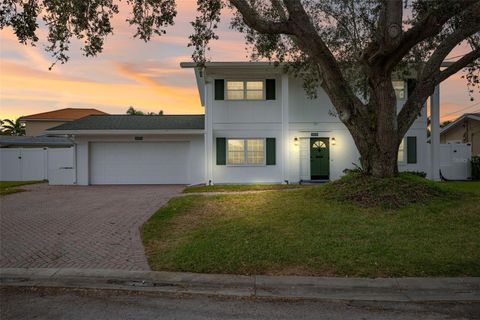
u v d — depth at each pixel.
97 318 4.27
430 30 8.52
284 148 17.31
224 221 8.61
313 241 6.86
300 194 11.44
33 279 5.63
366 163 11.00
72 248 7.08
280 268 5.76
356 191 10.11
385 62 9.62
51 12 9.67
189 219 9.05
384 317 4.27
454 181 18.20
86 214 10.28
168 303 4.73
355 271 5.56
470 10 9.15
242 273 5.62
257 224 8.15
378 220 8.22
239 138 18.00
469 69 12.02
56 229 8.60
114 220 9.44
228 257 6.19
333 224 7.97
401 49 9.09
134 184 18.94
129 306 4.64
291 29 9.77
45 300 4.85
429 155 18.50
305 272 5.59
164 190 15.77
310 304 4.67
